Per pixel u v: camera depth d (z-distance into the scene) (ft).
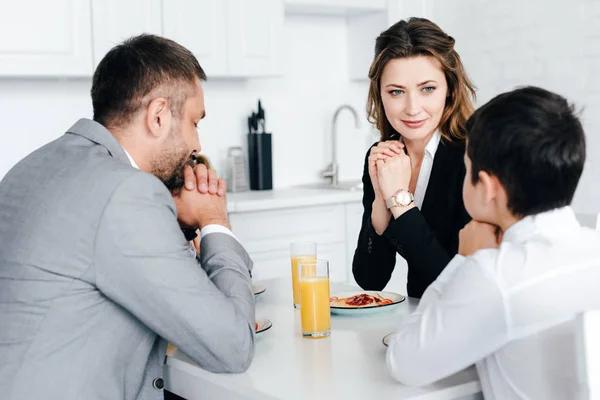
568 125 3.80
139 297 4.42
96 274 4.42
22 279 4.46
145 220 4.43
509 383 3.97
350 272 12.59
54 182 4.59
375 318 5.79
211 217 5.30
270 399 4.16
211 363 4.57
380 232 6.64
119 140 4.96
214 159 13.10
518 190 3.88
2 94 11.28
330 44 14.28
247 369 4.65
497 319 3.80
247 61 11.94
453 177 6.43
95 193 4.44
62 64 10.37
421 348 4.00
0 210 4.74
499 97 3.94
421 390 4.14
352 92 14.62
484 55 13.41
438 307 3.99
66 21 10.36
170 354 5.08
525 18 12.66
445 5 13.94
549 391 3.82
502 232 4.43
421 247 5.97
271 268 11.70
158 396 4.91
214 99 13.01
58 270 4.41
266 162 13.05
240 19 11.81
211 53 11.59
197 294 4.47
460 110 6.53
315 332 5.26
